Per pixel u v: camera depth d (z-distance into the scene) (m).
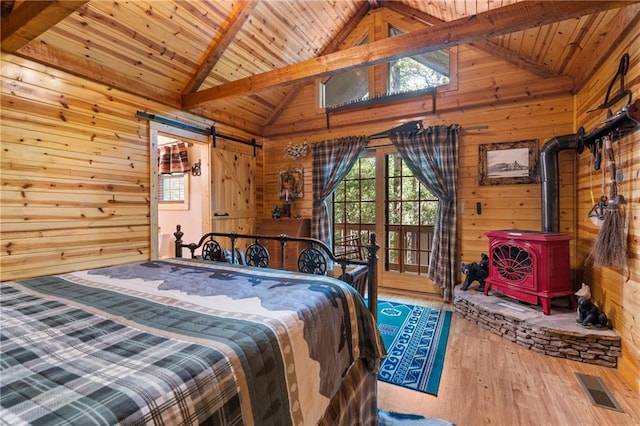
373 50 2.73
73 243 2.96
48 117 2.79
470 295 3.27
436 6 3.52
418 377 2.17
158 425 0.67
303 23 4.00
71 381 0.75
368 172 4.67
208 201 4.45
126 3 2.79
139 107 3.54
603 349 2.26
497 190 3.71
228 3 3.25
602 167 2.60
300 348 1.16
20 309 1.27
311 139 5.00
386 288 4.46
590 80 2.92
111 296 1.44
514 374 2.18
